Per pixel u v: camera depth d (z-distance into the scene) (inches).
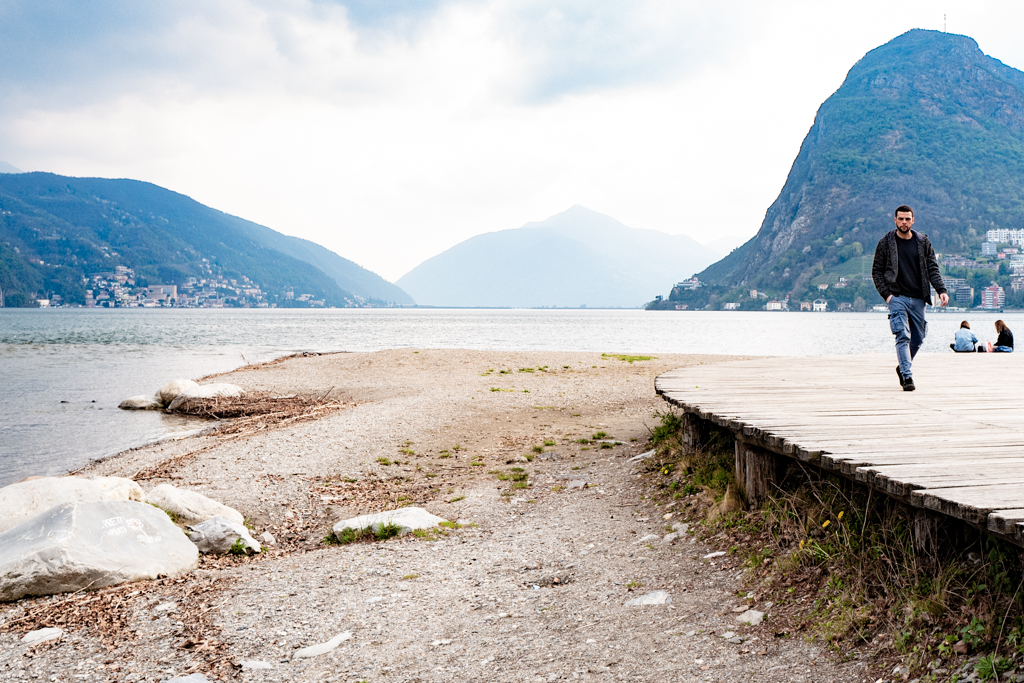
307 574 225.3
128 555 226.4
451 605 193.0
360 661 157.4
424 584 212.4
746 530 214.8
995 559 135.0
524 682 141.6
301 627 179.8
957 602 134.3
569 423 561.6
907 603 141.0
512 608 187.5
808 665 133.2
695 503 260.2
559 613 180.5
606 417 589.0
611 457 411.5
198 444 511.8
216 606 196.4
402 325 4958.2
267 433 519.8
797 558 179.2
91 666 158.9
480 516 301.4
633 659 147.5
